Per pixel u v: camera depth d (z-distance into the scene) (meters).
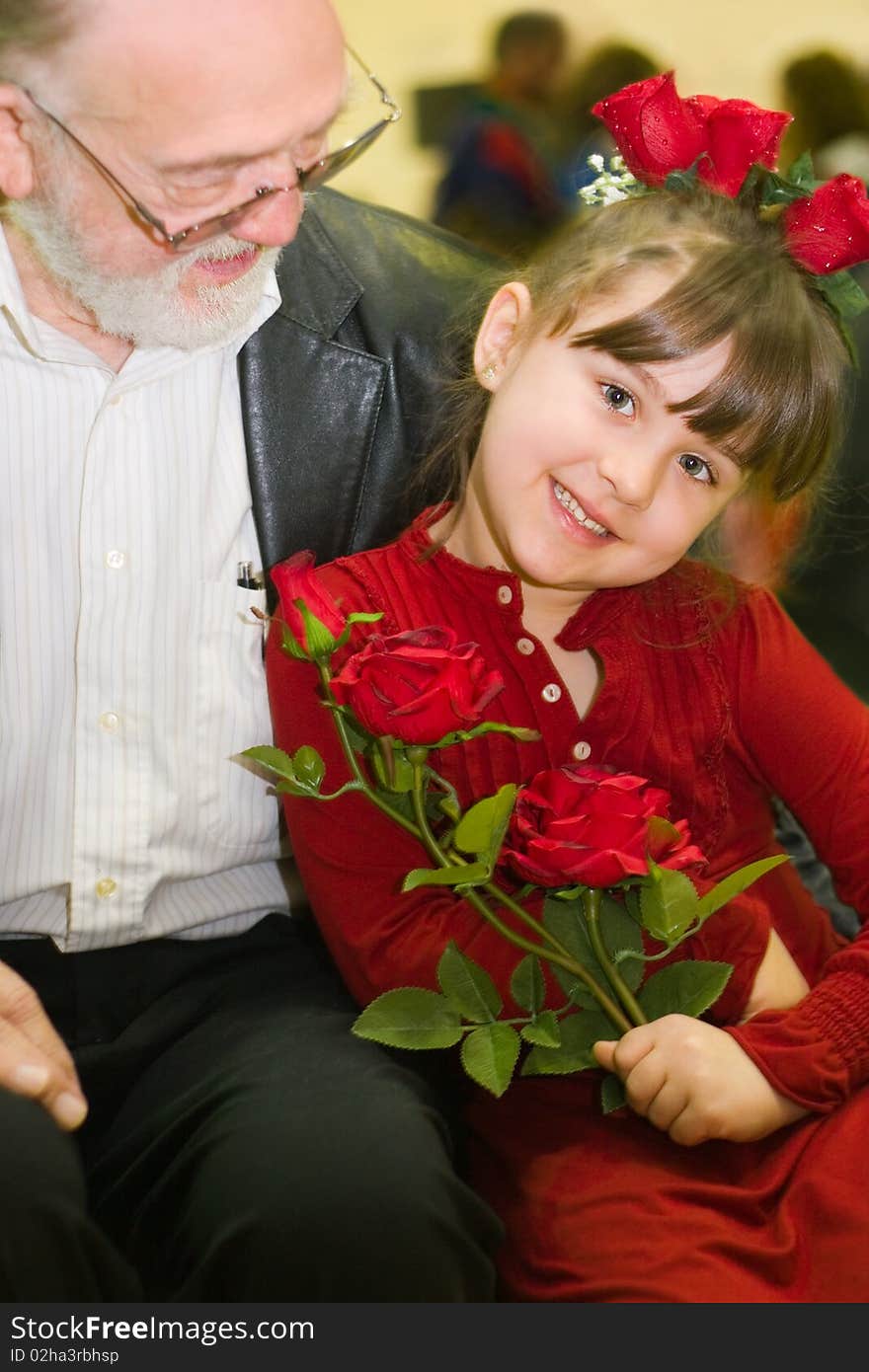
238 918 1.13
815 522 1.39
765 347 0.99
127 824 1.05
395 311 1.19
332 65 0.94
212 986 1.11
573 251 1.08
